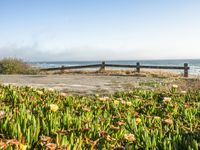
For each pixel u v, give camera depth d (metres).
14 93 6.01
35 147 3.18
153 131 4.08
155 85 15.68
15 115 4.02
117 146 3.54
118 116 5.22
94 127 3.94
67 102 6.18
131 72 31.19
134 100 7.40
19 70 30.89
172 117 5.73
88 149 3.34
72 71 33.72
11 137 3.34
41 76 24.61
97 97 7.68
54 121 3.84
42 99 6.35
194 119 5.48
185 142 3.41
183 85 16.11
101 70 32.94
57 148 2.96
